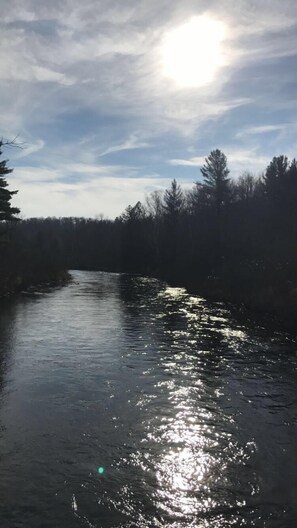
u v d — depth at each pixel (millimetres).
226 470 8250
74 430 9859
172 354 16734
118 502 7219
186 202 87188
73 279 61875
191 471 8211
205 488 7656
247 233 52594
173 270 62938
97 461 8500
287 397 12164
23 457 8586
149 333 20797
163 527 6625
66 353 16688
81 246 118562
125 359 15922
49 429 9883
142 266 85000
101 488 7605
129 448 9055
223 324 23422
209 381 13500
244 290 34188
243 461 8594
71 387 12742
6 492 7430
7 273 40812
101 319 24859
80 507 7070
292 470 8266
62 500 7250
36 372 14164
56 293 39906
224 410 11180
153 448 9070
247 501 7293
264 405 11562
